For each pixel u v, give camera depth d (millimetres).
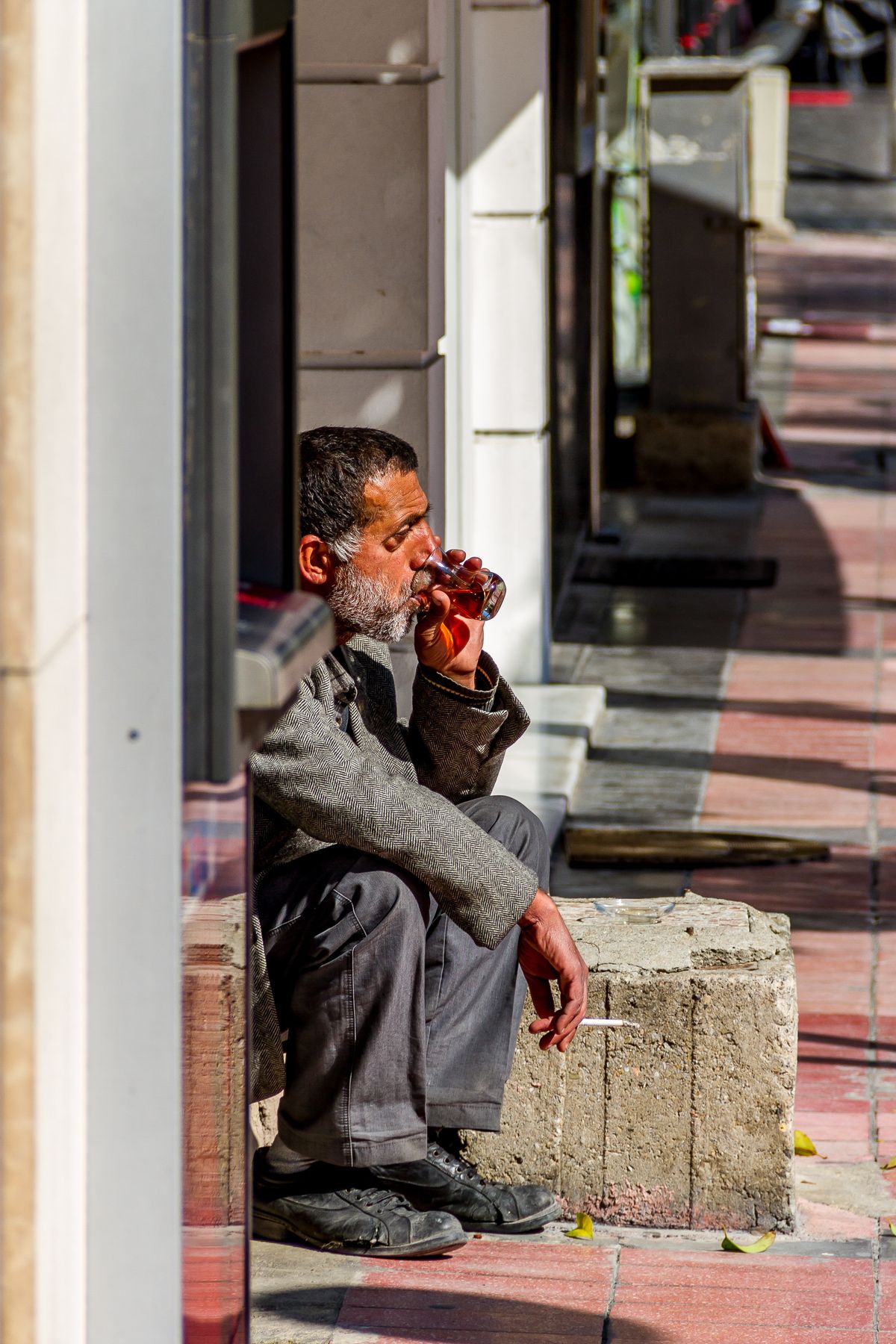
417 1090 11203
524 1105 12453
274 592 7531
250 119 7211
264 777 10750
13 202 5363
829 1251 12219
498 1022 11719
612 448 41969
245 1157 8422
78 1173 6461
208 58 6418
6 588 5457
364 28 18500
